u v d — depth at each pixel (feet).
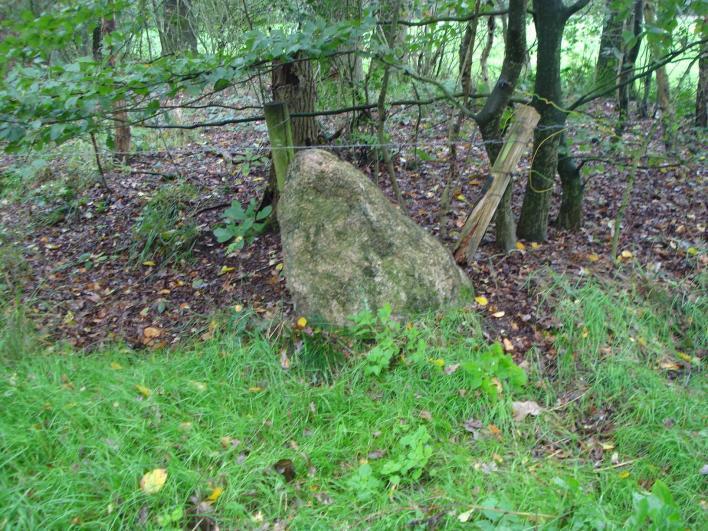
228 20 24.80
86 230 20.58
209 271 16.75
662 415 11.22
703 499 9.60
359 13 16.69
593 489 9.65
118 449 9.91
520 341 12.99
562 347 12.71
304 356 12.56
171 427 10.50
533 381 12.06
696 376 12.32
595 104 30.25
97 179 23.48
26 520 8.59
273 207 18.07
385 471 9.77
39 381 11.45
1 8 18.39
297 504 9.41
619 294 13.98
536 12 14.48
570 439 10.88
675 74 35.24
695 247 15.87
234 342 13.15
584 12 29.35
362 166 22.09
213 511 9.13
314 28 12.36
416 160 22.08
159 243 18.24
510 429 10.96
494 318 13.56
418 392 11.56
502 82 14.38
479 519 8.91
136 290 16.55
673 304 14.07
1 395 10.87
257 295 15.03
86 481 9.30
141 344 14.06
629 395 11.66
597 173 20.79
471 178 20.86
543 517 8.69
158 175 23.65
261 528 8.92
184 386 11.65
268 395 11.79
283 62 13.62
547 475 9.83
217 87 13.04
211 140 27.20
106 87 11.88
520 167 21.67
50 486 9.18
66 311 15.78
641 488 9.55
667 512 7.64
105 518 8.84
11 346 13.16
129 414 10.70
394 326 12.43
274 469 9.95
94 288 16.88
